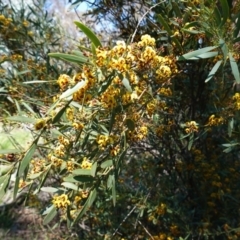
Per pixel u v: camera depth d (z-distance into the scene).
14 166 1.06
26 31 2.31
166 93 1.43
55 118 1.00
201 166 1.95
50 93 2.03
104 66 0.94
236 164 2.09
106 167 1.15
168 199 1.87
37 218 2.87
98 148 1.17
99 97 1.02
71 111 1.10
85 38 2.21
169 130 1.72
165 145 1.91
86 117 1.10
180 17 1.36
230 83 1.75
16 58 2.16
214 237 1.82
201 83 1.75
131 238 2.04
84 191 1.18
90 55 0.99
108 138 1.12
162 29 1.59
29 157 1.03
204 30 1.19
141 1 1.77
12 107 1.95
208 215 1.92
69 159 1.20
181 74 1.71
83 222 2.38
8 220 2.92
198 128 1.69
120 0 1.87
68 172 1.29
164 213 1.83
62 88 0.99
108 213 2.12
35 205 2.54
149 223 2.04
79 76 0.97
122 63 0.94
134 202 1.97
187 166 1.94
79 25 0.95
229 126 1.46
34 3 2.45
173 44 1.36
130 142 1.20
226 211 1.92
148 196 1.88
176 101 1.80
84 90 0.97
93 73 0.95
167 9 1.49
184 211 1.90
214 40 1.18
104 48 0.99
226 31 1.18
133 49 1.00
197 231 1.86
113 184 1.13
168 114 1.66
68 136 1.23
